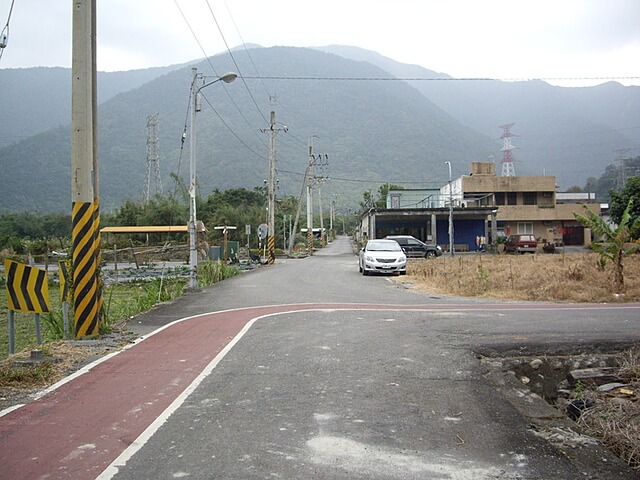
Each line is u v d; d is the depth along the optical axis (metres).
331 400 6.34
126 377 7.41
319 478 4.38
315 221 131.88
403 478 4.39
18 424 5.66
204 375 7.44
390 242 27.19
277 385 6.93
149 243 53.81
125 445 5.06
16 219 67.50
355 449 4.95
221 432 5.36
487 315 12.35
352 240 97.44
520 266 26.27
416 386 6.91
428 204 63.16
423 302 15.30
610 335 9.83
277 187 64.19
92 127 9.95
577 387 7.93
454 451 4.95
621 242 17.06
